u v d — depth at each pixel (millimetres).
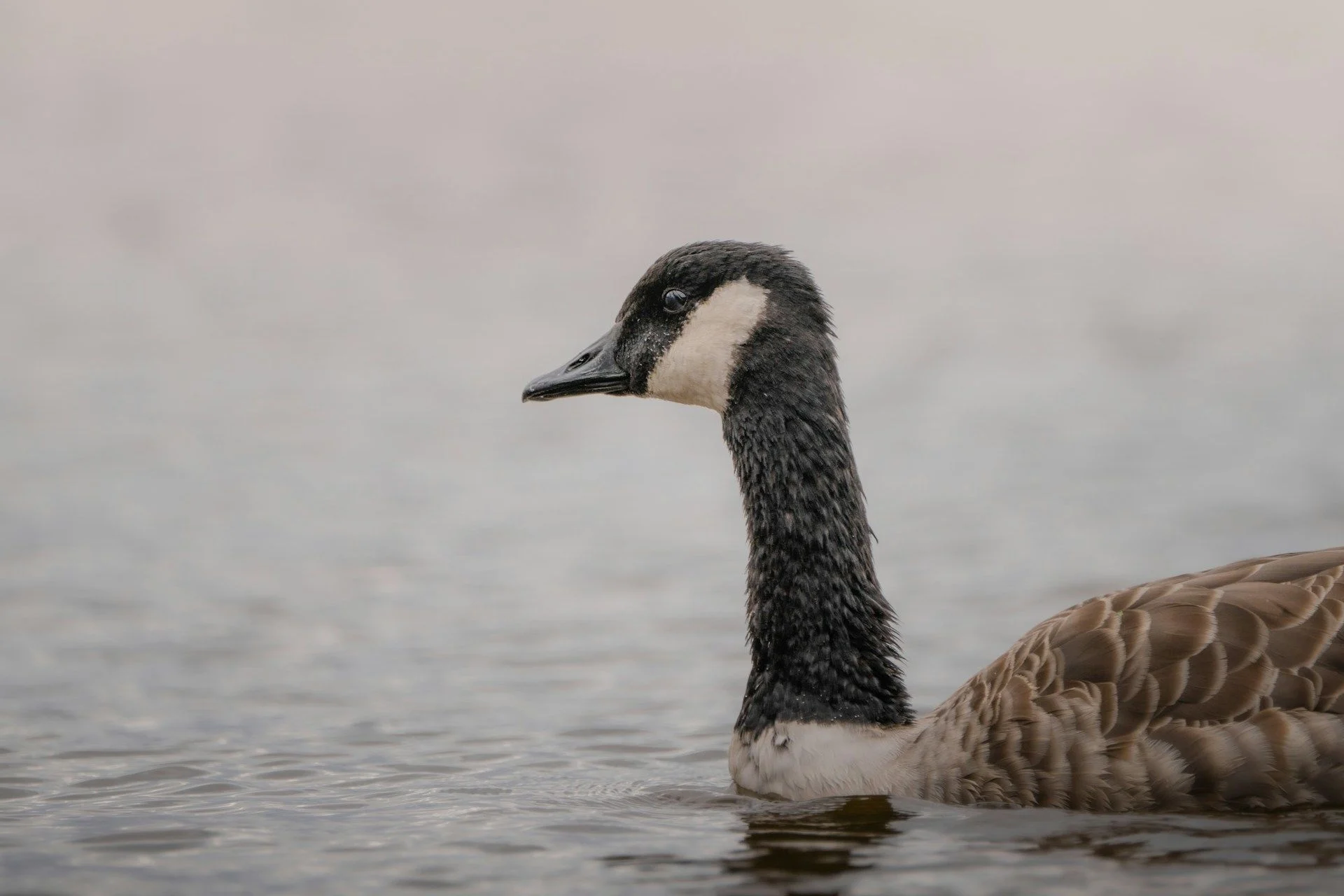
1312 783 8273
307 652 13633
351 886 8281
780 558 10211
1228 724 8422
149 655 13539
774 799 9797
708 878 8305
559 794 10047
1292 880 7762
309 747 11188
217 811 9680
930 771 9328
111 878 8414
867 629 10148
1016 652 9406
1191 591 8945
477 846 8945
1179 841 8281
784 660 10148
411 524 17812
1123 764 8609
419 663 13328
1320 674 8312
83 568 16094
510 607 14945
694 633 14117
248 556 16594
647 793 10055
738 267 10430
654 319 10719
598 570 16094
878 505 17984
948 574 15383
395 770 10633
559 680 12844
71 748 11133
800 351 10242
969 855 8391
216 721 11820
